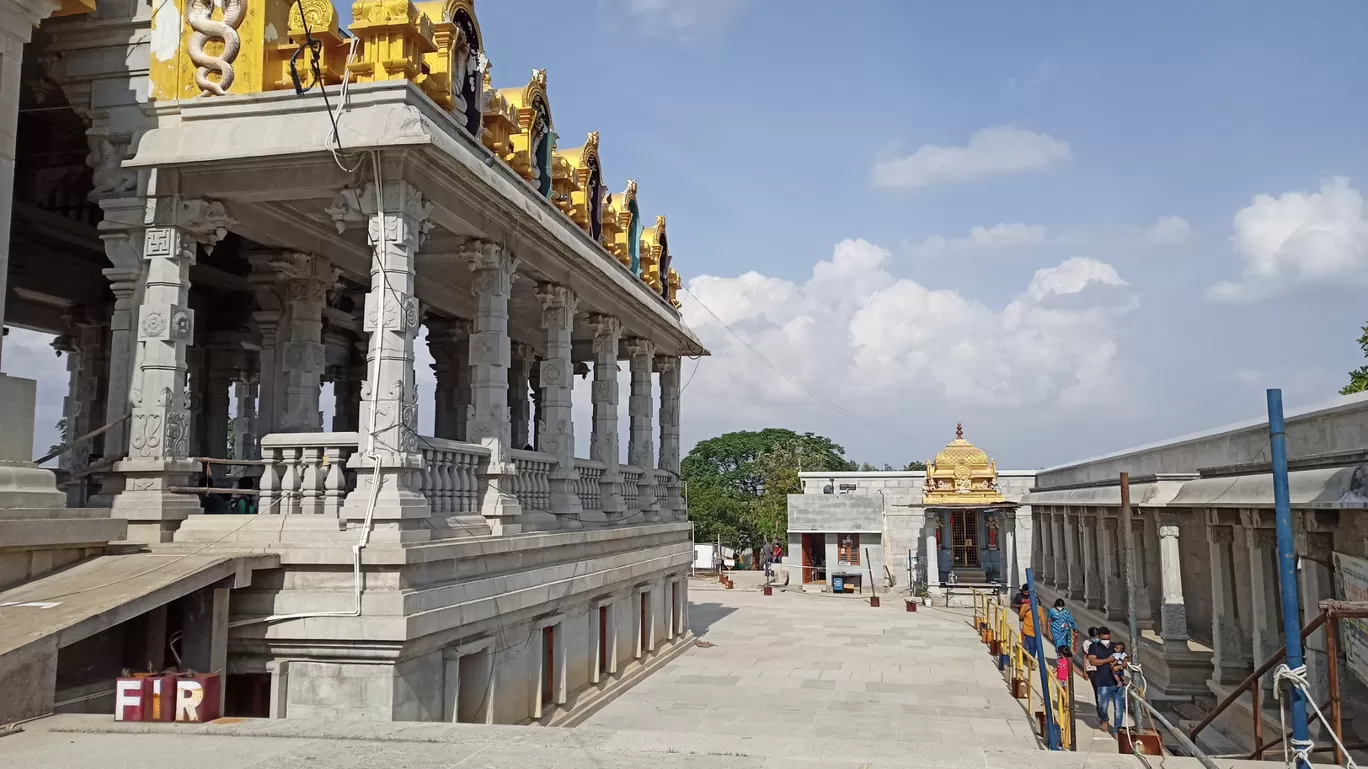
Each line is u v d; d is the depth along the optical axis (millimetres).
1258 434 13242
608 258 18016
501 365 12625
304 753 6164
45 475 8914
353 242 13828
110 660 8680
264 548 9469
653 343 22203
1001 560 37469
